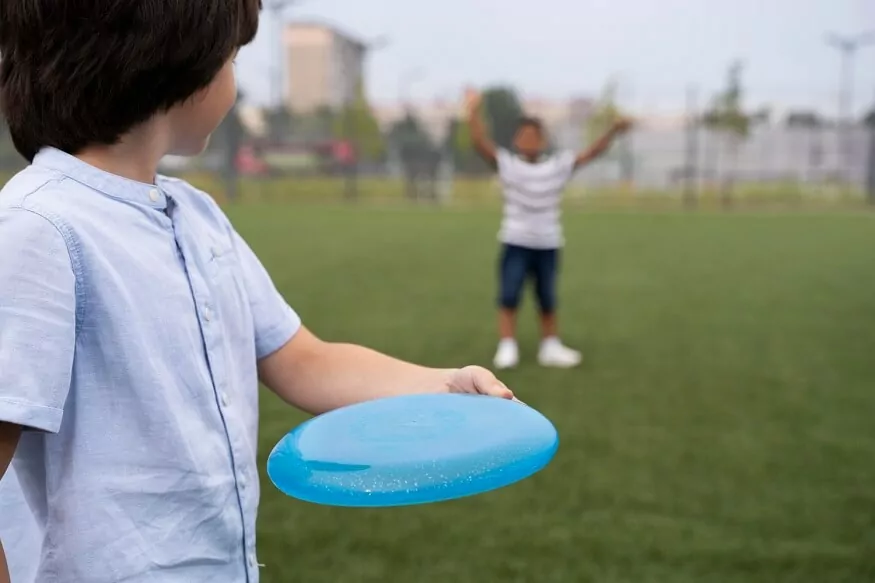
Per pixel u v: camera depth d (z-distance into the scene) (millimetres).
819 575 2408
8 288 889
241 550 1123
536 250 5043
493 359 5215
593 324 6402
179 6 998
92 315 964
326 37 55531
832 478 3178
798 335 5984
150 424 996
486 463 975
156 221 1062
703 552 2545
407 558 2500
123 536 986
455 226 15625
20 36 995
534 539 2629
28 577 1009
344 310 6914
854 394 4402
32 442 1005
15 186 983
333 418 1118
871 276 9203
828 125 26891
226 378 1119
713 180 27344
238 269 1235
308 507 2893
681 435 3689
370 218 17469
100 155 1038
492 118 27375
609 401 4238
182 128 1094
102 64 981
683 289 8234
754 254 11383
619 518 2789
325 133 27109
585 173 28422
